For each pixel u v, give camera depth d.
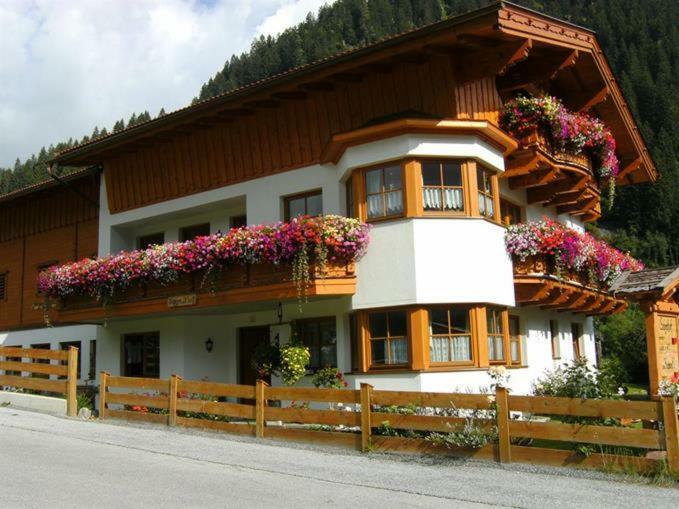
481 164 14.75
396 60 14.56
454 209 14.11
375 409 11.98
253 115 16.94
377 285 13.95
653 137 70.56
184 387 13.61
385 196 14.18
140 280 17.08
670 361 12.01
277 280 14.38
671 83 82.31
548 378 17.14
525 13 13.86
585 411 9.62
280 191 16.53
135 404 14.37
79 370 21.77
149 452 10.99
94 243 21.33
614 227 64.31
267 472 9.64
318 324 15.91
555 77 18.78
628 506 7.82
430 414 12.25
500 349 14.93
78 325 22.00
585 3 109.81
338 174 15.40
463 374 13.58
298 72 14.97
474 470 9.74
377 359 14.02
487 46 13.98
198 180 18.11
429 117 13.89
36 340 23.48
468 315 13.99
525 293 16.41
